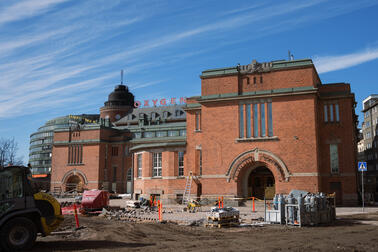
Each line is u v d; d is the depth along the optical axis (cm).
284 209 2134
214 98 3850
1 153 5556
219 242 1527
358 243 1453
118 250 1373
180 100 8200
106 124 7738
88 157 6912
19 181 1483
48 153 12175
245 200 3731
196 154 4306
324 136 3731
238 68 3856
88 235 1786
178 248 1399
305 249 1341
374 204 3994
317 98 3734
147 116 8062
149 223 2281
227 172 3706
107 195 3291
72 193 6619
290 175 3456
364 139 9275
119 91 8900
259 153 3606
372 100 8988
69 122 11562
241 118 3759
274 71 3688
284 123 3559
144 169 4716
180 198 4372
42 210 1542
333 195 2358
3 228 1395
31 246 1434
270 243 1484
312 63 3541
